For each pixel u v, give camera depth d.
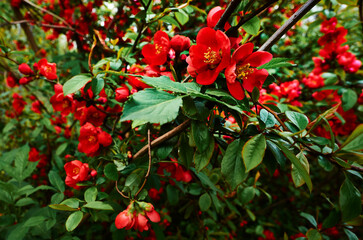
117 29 0.58
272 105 0.31
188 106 0.23
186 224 0.71
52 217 0.34
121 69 0.38
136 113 0.19
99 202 0.28
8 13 0.76
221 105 0.25
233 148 0.24
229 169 0.24
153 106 0.20
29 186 0.41
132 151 0.36
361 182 0.27
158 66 0.30
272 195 0.92
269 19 0.57
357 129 0.22
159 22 0.39
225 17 0.25
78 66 0.60
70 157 0.43
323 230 0.32
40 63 0.37
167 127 0.31
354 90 0.54
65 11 0.64
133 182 0.29
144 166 0.30
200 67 0.24
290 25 0.26
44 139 0.71
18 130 0.78
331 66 0.56
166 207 0.71
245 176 0.23
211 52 0.24
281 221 0.86
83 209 0.29
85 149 0.34
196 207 0.54
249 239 0.84
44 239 0.42
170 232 0.73
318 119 0.24
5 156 0.55
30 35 0.74
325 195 0.32
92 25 0.62
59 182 0.37
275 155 0.24
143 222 0.26
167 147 0.29
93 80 0.30
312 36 0.72
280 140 0.25
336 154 0.24
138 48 0.42
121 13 0.58
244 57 0.24
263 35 0.52
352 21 0.49
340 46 0.53
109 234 0.70
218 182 0.50
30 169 0.44
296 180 0.25
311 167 0.97
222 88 0.25
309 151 0.26
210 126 0.27
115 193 0.32
